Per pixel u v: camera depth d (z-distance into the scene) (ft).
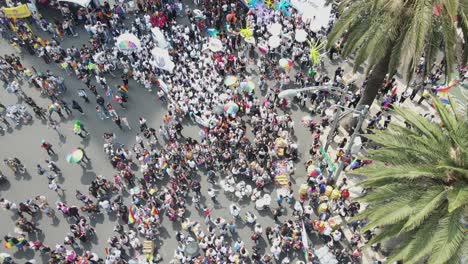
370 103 97.86
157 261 92.48
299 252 91.81
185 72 125.90
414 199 54.49
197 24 142.41
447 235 50.03
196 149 106.52
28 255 95.20
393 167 56.54
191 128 117.29
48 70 125.39
